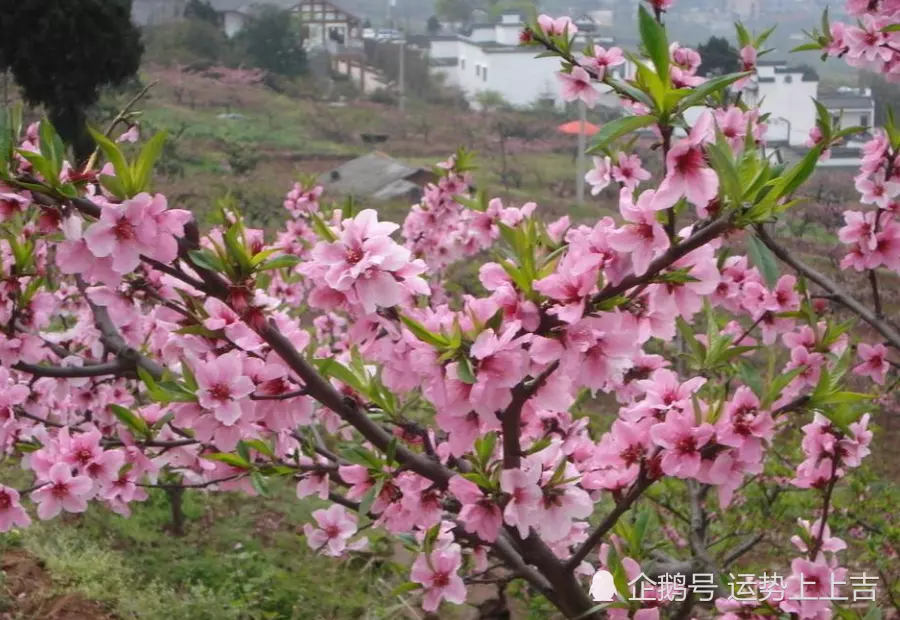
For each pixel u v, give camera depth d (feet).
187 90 75.46
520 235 6.24
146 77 77.71
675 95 5.82
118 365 9.75
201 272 6.84
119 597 15.66
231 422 7.06
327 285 6.78
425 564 8.35
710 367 7.86
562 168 57.47
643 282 6.15
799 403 7.55
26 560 15.90
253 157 56.70
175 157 52.75
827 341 9.52
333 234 6.89
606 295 6.19
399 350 6.81
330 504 21.58
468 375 6.01
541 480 7.25
